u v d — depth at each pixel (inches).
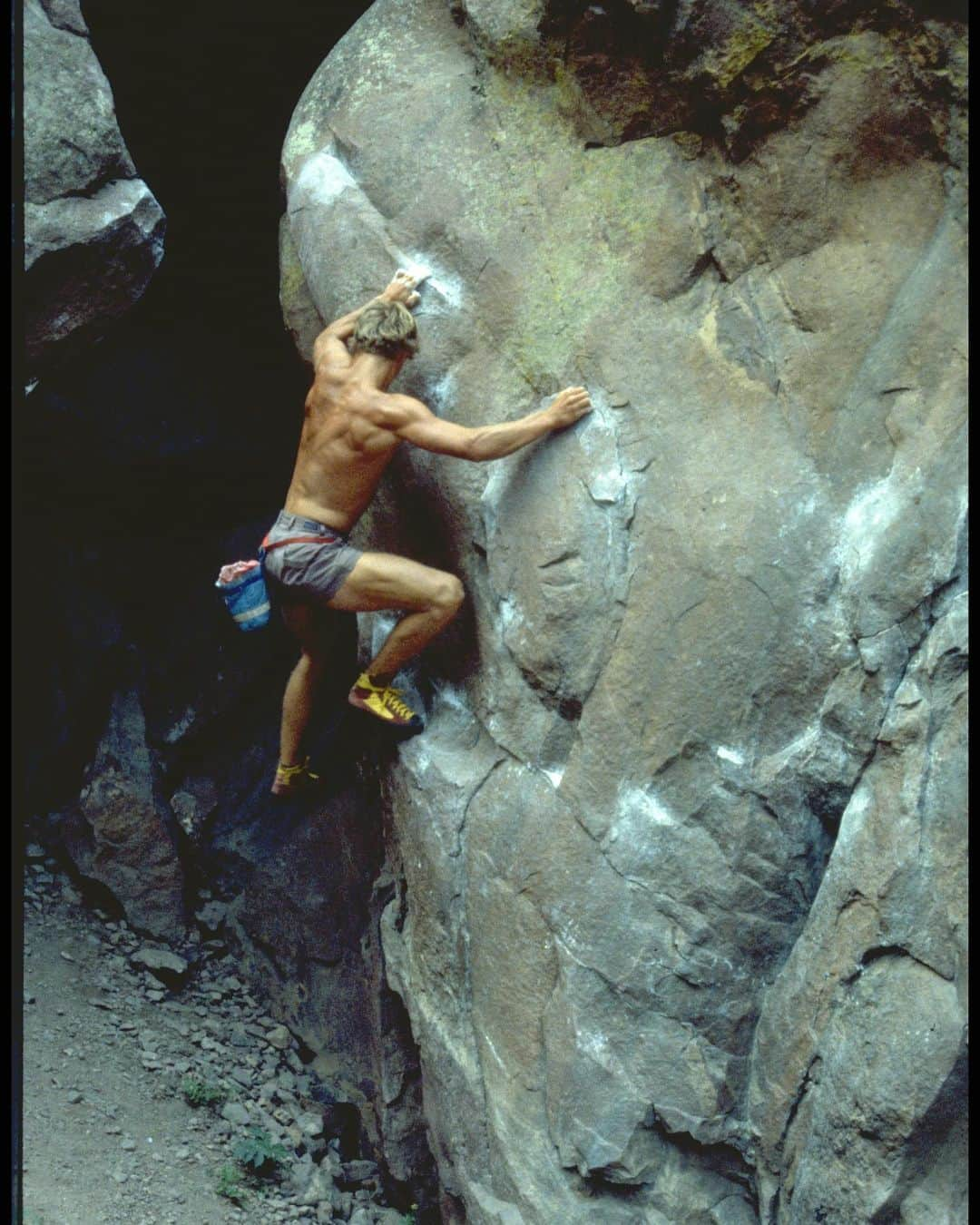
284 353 348.2
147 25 307.1
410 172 217.3
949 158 178.5
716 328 195.6
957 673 170.1
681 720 193.5
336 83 231.3
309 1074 306.0
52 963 300.0
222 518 350.6
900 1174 169.2
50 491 333.1
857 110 181.3
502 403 207.3
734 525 189.6
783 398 190.4
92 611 338.6
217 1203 247.0
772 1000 193.6
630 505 197.0
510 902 209.6
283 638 342.6
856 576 181.0
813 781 186.7
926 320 180.1
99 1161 243.0
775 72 183.2
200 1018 309.7
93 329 233.5
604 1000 200.7
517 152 210.8
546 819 205.3
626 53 196.7
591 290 203.0
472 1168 219.5
